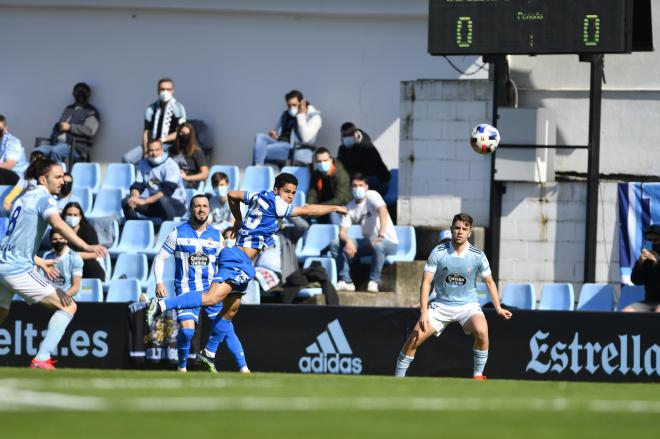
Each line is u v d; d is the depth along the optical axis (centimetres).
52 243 5016
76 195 6412
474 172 6069
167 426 2022
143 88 7194
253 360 4806
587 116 6253
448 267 4262
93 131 7100
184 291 4475
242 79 7100
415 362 4734
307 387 2819
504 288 5975
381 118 6931
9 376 3012
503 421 2181
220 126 7112
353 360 4762
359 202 5878
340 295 5556
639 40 5884
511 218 5984
